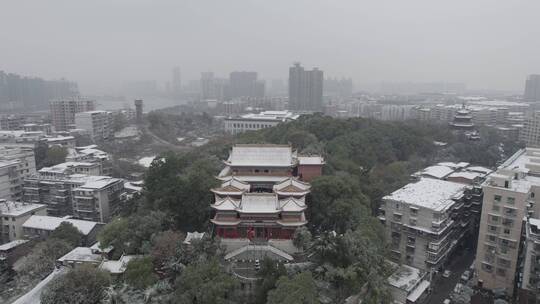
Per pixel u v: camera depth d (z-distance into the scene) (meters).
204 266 73.94
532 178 122.06
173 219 98.56
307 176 111.31
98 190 142.50
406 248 110.81
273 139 178.38
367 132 175.50
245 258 84.44
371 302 73.19
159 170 116.25
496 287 103.12
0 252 113.88
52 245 104.00
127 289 76.25
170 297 72.25
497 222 102.12
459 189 122.69
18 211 130.12
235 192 95.19
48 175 159.38
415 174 146.75
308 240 85.94
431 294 102.56
